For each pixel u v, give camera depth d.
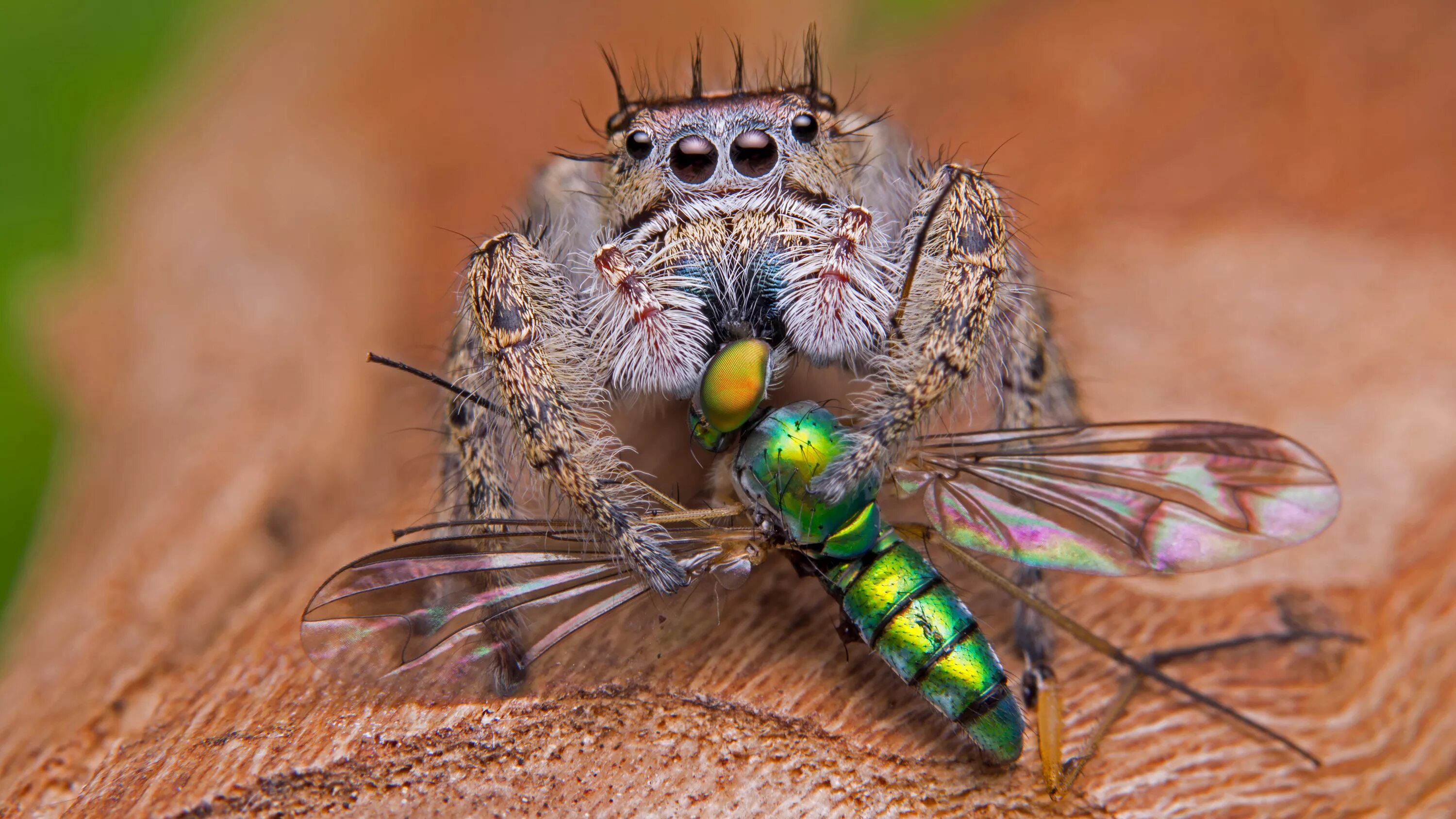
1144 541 0.05
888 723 0.05
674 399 0.05
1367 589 0.05
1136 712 0.05
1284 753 0.05
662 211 0.05
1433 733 0.05
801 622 0.05
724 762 0.05
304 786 0.05
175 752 0.05
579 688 0.05
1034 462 0.05
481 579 0.05
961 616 0.05
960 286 0.05
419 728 0.05
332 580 0.05
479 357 0.05
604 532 0.05
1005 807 0.05
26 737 0.05
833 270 0.05
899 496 0.05
